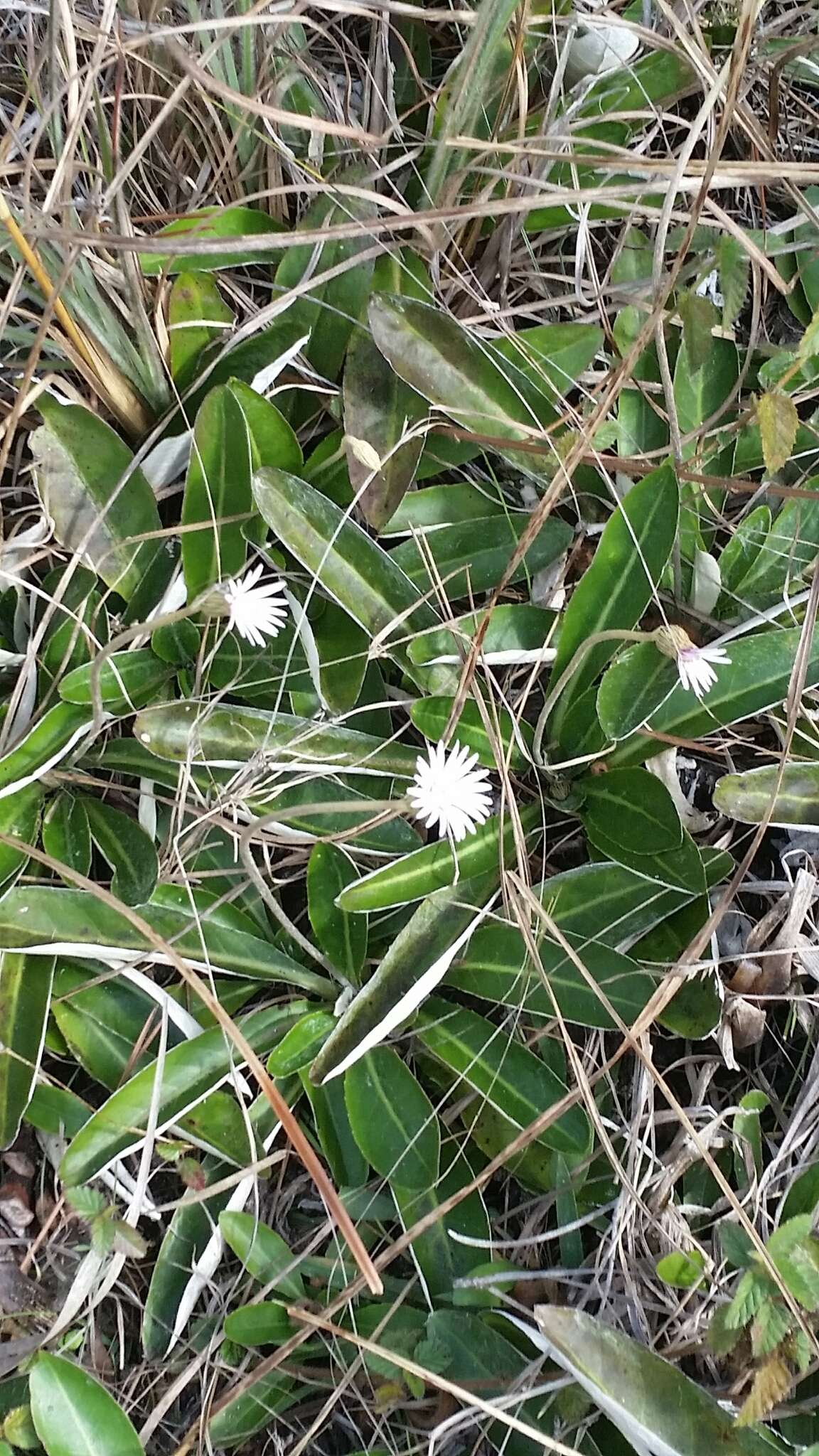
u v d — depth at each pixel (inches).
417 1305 21.4
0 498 23.0
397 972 21.3
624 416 23.7
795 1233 20.0
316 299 23.1
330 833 22.0
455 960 22.1
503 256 23.7
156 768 22.1
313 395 23.7
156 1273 21.4
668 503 21.5
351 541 21.9
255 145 23.2
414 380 22.2
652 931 22.3
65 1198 21.1
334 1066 20.9
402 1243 20.3
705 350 22.2
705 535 24.0
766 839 23.4
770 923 22.9
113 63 22.5
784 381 21.0
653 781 22.0
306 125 20.7
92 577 22.6
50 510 22.1
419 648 21.9
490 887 22.0
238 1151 21.7
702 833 23.3
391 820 22.1
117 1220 21.0
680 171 20.3
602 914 21.9
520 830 21.5
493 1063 21.6
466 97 21.7
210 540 22.1
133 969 21.7
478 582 22.9
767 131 24.8
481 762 22.4
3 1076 21.2
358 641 22.5
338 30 24.2
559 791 23.0
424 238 23.1
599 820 22.3
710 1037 22.7
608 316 24.6
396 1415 21.3
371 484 22.2
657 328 21.8
